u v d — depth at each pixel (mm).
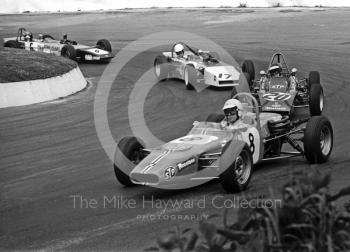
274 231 6895
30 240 11992
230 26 73188
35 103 31500
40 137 23609
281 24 71938
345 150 19359
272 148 17906
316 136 16812
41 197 15344
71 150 21266
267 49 52469
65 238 11953
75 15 98938
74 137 23500
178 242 6758
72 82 35562
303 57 46406
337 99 29734
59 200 14961
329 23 70250
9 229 12828
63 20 92250
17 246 11672
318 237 6844
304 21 73562
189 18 84438
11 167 19047
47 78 33125
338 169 16688
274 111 24984
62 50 46844
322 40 56812
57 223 13039
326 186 7039
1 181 17312
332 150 19453
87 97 33438
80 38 69188
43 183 16828
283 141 18344
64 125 25891
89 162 19328
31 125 26062
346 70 39281
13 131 24891
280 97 25672
